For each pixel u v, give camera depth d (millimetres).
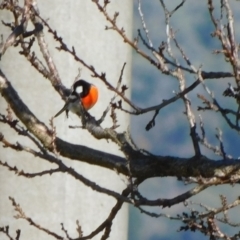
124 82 12641
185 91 7727
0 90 8352
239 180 7258
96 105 12211
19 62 11703
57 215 12055
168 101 7781
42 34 8898
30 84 11719
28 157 11867
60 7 11938
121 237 12891
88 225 12305
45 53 8922
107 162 8062
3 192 11922
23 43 8469
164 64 7918
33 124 8250
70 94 9109
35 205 11969
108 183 12438
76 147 8242
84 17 12102
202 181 7207
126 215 12984
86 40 12117
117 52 12469
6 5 8438
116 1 12555
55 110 11805
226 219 8125
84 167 12297
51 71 8977
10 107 8336
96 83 12219
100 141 12180
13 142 11727
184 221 7660
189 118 7824
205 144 8141
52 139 7918
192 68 7602
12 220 11891
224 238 7801
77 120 12008
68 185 12117
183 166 7660
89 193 12312
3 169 11922
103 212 12469
